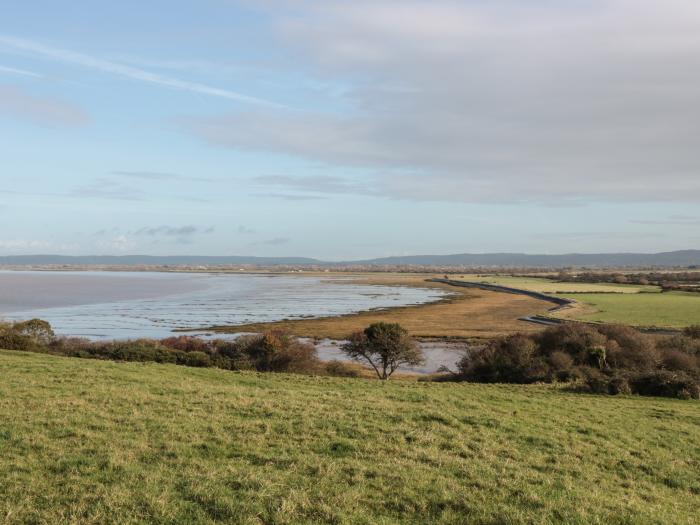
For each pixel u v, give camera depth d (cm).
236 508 923
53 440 1262
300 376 2856
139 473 1072
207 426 1435
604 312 10006
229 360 4225
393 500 1008
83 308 11688
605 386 2594
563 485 1152
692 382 2578
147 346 4272
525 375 3756
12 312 10562
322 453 1268
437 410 1758
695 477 1338
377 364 5559
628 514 1020
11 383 1938
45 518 877
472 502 1018
